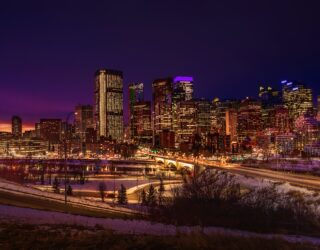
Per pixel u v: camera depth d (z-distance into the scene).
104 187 164.25
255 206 55.19
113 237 23.36
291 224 45.34
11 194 59.78
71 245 20.89
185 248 21.50
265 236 32.41
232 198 59.78
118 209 62.09
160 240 23.06
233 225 42.16
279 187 94.56
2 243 21.20
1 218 32.19
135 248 20.89
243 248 22.89
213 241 23.75
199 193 61.78
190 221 43.81
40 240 21.92
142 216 49.25
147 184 193.75
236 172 152.00
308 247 24.50
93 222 35.03
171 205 58.88
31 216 35.19
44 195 65.75
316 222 47.59
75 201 64.38
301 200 65.25
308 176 134.88
